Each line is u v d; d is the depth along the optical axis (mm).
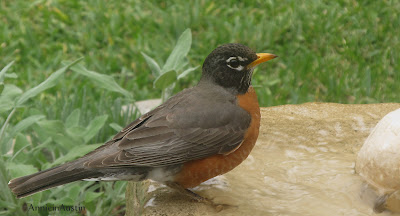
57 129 8445
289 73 13461
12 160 8047
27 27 15219
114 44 15023
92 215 8586
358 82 13016
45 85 8000
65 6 16547
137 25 15656
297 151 7395
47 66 14258
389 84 12797
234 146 6191
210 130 6109
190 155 5996
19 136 8469
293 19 14898
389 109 8352
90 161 5730
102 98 11352
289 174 6820
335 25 14438
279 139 7609
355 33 14242
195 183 6168
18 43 15016
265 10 15711
